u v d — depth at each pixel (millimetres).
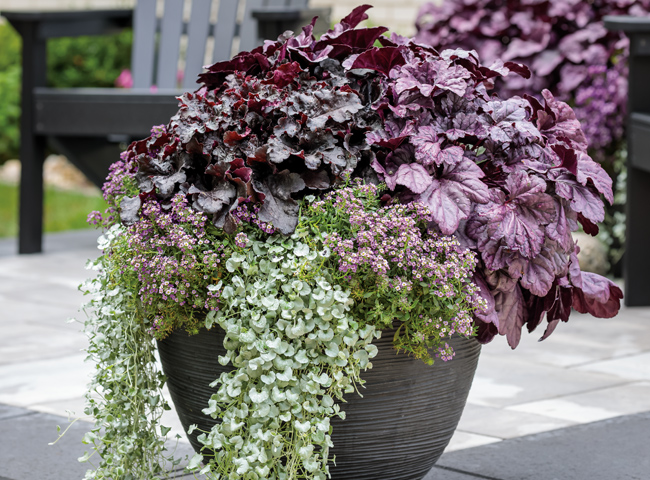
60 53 7996
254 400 1579
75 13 5109
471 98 1851
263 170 1742
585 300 2020
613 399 2627
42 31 5035
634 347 3256
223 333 1700
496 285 1768
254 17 4246
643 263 3945
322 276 1624
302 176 1746
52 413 2500
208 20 4914
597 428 2363
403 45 1949
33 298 4062
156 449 2006
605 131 4234
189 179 1799
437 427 1792
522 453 2186
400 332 1698
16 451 2211
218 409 1648
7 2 8820
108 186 1894
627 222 3928
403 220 1644
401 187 1779
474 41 4605
